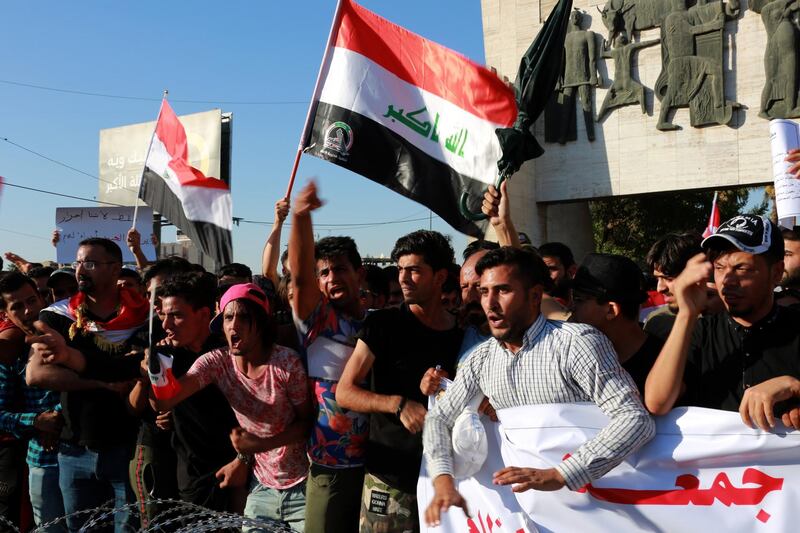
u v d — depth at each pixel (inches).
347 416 149.9
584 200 751.1
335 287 157.3
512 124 190.2
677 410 118.0
